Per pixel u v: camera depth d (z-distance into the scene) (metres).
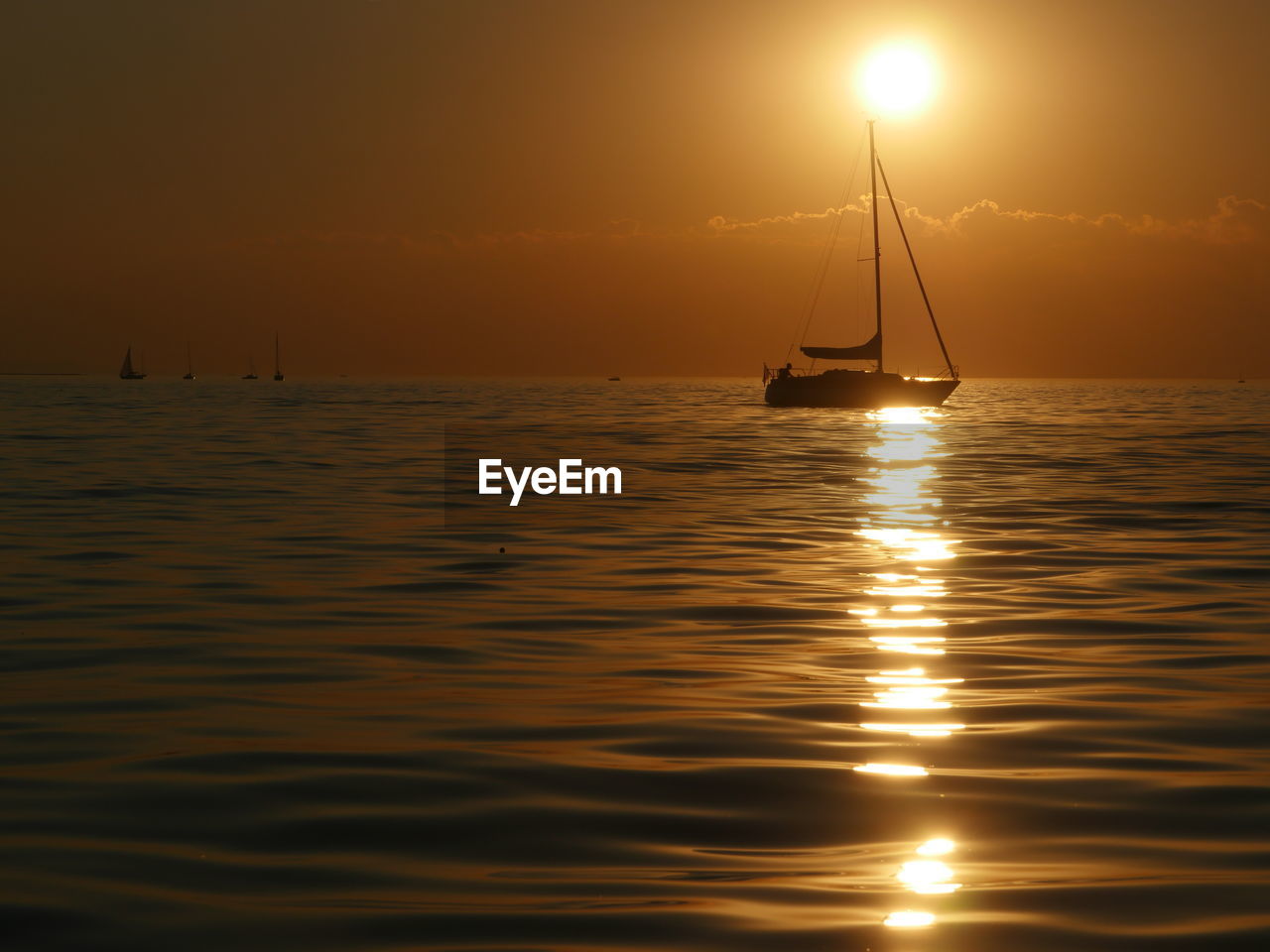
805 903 6.26
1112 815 7.64
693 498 30.14
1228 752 9.06
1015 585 17.06
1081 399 151.50
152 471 36.84
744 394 174.88
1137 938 5.83
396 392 179.12
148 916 6.07
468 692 10.91
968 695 10.80
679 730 9.62
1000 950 5.72
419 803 7.84
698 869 6.75
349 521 24.61
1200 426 72.81
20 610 14.89
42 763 8.70
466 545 21.03
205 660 12.20
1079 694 10.85
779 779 8.36
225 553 19.89
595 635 13.55
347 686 11.13
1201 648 12.91
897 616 14.70
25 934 5.86
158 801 7.84
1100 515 26.53
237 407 103.81
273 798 7.92
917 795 8.02
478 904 6.24
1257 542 21.89
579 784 8.24
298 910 6.16
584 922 6.02
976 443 55.19
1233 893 6.35
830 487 33.44
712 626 14.08
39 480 33.44
